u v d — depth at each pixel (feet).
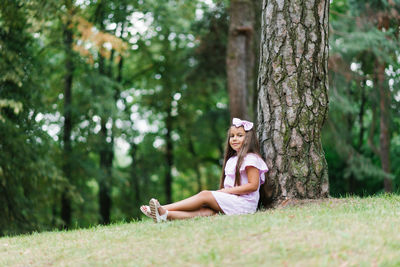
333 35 42.75
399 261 9.64
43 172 35.78
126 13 46.11
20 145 34.91
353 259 9.89
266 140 18.54
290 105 18.17
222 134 62.44
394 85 45.57
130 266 11.25
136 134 55.01
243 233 12.47
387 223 12.64
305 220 13.50
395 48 41.47
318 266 9.53
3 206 35.24
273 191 18.16
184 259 11.05
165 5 47.98
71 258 13.00
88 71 44.68
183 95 56.65
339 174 58.85
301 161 18.11
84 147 45.98
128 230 15.53
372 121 50.29
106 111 45.27
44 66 38.06
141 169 57.72
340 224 12.67
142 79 60.90
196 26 46.78
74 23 37.40
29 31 34.96
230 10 41.11
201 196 16.80
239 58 40.73
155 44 53.31
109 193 50.26
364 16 44.42
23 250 15.17
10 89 35.14
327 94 18.76
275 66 18.44
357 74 45.60
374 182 58.03
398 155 58.80
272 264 10.00
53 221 38.99
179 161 64.54
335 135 47.01
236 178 17.72
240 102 40.68
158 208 15.99
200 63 48.93
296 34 18.30
